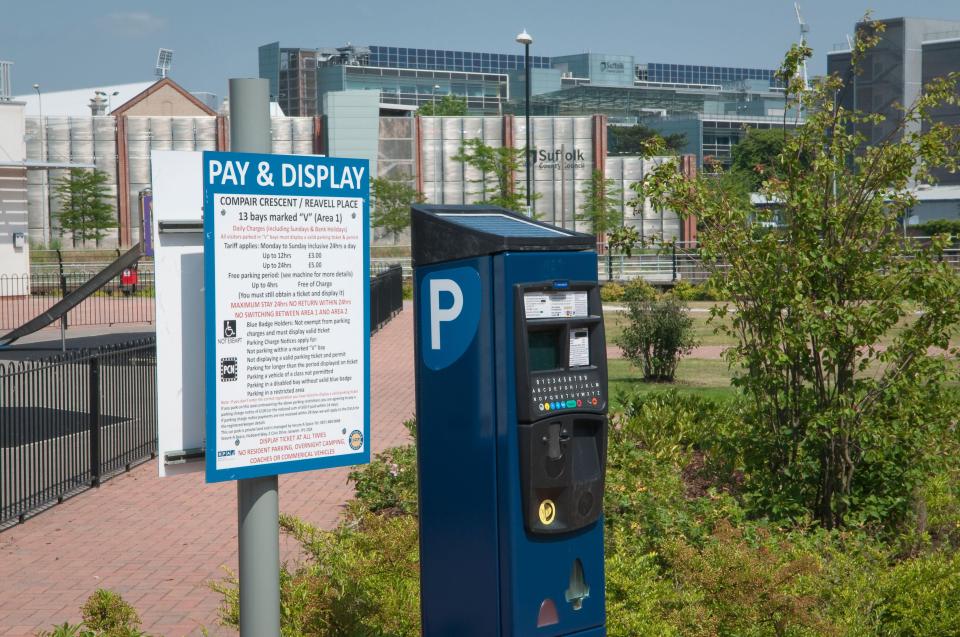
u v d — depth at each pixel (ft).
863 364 25.70
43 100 366.22
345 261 12.18
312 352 11.96
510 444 13.29
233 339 11.42
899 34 319.47
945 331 25.73
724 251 26.68
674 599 17.03
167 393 11.45
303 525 18.83
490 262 13.33
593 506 14.05
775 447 27.48
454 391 13.88
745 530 22.75
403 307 107.24
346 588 15.60
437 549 14.34
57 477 31.86
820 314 25.31
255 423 11.59
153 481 34.81
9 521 29.48
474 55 639.35
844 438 25.64
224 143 222.28
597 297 14.06
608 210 210.59
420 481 14.49
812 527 26.16
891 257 25.57
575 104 520.42
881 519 26.21
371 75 564.30
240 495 11.93
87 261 174.29
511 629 13.46
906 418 25.55
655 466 28.02
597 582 14.28
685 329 59.36
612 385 55.42
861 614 18.54
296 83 611.88
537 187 230.68
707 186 27.55
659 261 151.84
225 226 11.33
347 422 12.26
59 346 74.95
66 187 203.51
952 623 18.76
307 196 11.87
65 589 23.40
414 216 14.24
